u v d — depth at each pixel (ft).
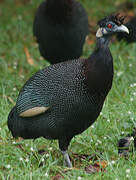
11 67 49.80
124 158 30.60
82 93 27.66
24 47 52.03
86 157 31.53
